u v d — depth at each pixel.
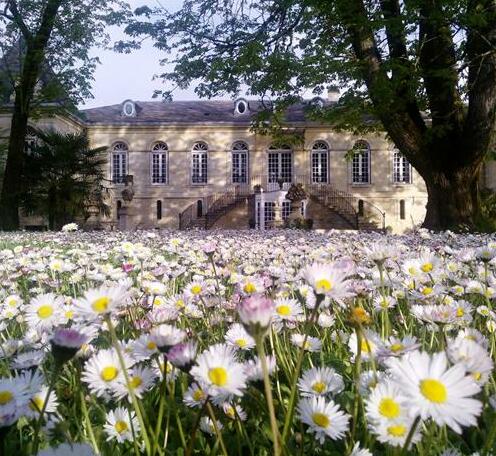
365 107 12.52
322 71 11.67
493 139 12.51
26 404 0.92
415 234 7.46
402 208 32.41
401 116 12.27
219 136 32.91
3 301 2.63
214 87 13.52
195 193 32.69
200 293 2.11
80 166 22.55
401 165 32.75
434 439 0.98
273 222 26.66
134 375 1.05
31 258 4.17
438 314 1.31
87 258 4.09
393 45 12.34
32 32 18.58
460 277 2.79
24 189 21.52
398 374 0.68
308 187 32.06
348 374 1.47
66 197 21.97
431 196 12.59
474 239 6.30
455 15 10.20
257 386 1.06
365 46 11.56
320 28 12.43
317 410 0.93
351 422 1.09
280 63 12.04
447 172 12.35
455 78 11.32
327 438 1.06
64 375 1.41
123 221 26.44
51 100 19.45
